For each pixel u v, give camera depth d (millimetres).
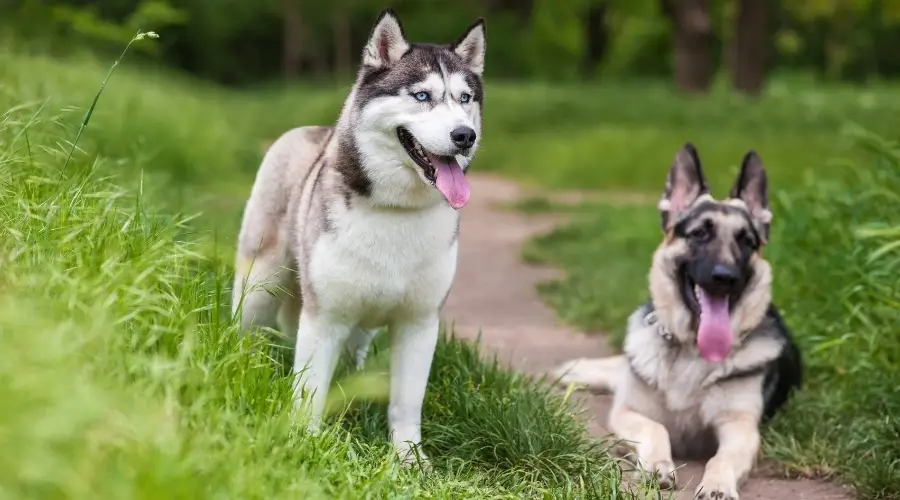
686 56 36688
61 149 7168
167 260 5078
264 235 6586
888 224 8773
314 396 5727
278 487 4066
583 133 27109
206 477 3740
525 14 59719
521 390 6527
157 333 4473
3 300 3896
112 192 6246
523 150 26469
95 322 4023
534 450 5816
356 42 57188
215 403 4355
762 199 7344
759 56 35844
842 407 7230
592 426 7320
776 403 7348
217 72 53250
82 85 12938
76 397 3461
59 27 20828
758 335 7129
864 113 28406
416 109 5660
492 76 55656
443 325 7637
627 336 7648
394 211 5660
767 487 6348
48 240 4863
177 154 13047
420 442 5961
